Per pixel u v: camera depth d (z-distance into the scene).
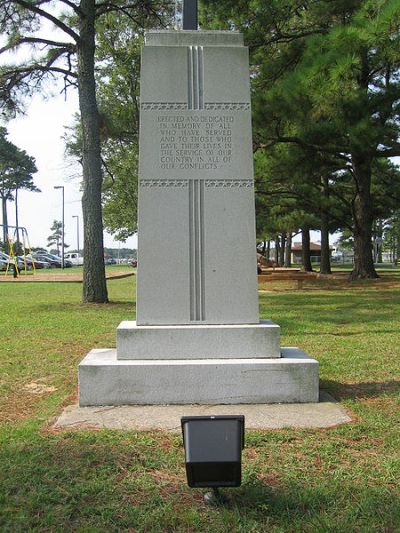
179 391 4.96
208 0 17.19
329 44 12.77
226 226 5.47
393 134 18.34
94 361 5.10
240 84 5.54
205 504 3.15
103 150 27.03
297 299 15.50
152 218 5.44
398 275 28.23
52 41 14.29
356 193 23.97
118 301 14.70
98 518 3.02
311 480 3.44
